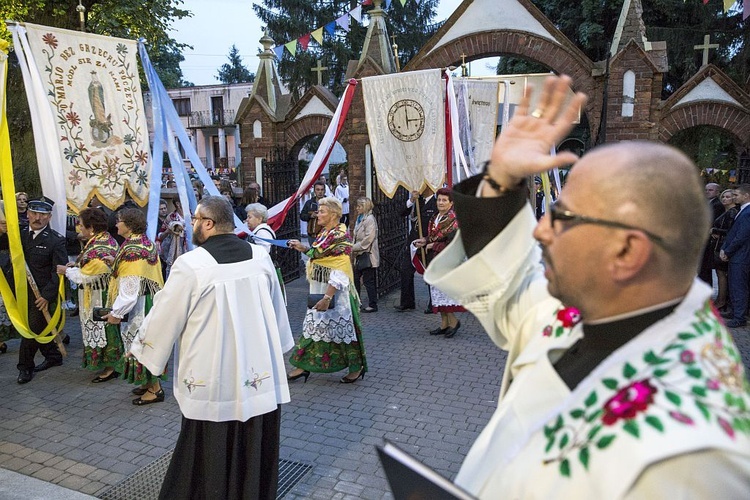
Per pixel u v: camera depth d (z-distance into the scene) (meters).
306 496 3.12
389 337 6.17
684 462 0.68
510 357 1.17
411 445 3.71
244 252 2.78
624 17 7.88
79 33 4.66
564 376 0.93
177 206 8.08
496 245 1.15
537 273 1.23
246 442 2.72
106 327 4.75
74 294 6.67
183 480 2.70
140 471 3.43
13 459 3.58
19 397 4.59
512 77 6.83
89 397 4.58
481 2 8.11
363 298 8.04
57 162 4.54
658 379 0.76
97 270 4.57
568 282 0.88
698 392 0.72
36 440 3.84
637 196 0.79
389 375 5.00
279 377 2.85
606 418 0.77
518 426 0.95
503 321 1.23
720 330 0.81
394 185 6.37
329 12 23.31
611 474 0.72
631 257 0.80
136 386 4.79
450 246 1.26
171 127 5.22
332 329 4.70
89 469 3.46
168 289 2.58
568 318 1.02
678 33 15.05
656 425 0.71
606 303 0.87
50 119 4.48
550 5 16.62
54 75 4.52
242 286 2.69
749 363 5.30
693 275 0.83
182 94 40.91
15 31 4.36
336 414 4.19
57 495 3.15
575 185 0.87
